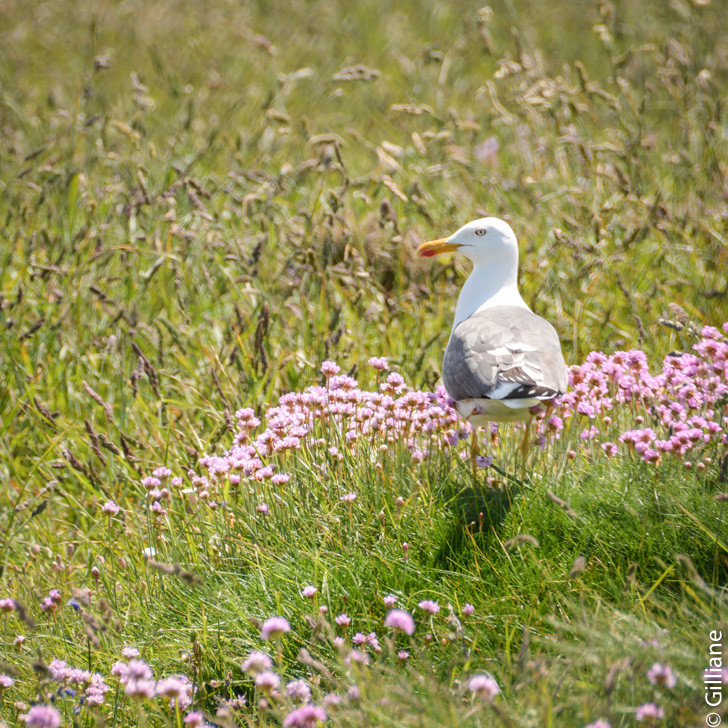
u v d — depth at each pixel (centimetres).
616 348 1094
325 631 650
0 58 2355
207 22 2623
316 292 1266
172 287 1277
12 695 651
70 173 1420
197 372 1139
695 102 1647
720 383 812
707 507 709
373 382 1044
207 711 642
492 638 648
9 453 1046
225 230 1431
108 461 1000
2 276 1259
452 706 509
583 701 520
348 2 2820
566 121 1602
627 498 727
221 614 704
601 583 673
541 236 1373
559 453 805
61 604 766
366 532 751
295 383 1110
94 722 622
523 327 817
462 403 815
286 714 546
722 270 1214
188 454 988
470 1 2670
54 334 1177
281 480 770
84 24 2623
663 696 539
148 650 682
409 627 560
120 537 895
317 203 1386
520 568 698
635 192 1375
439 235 1335
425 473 805
